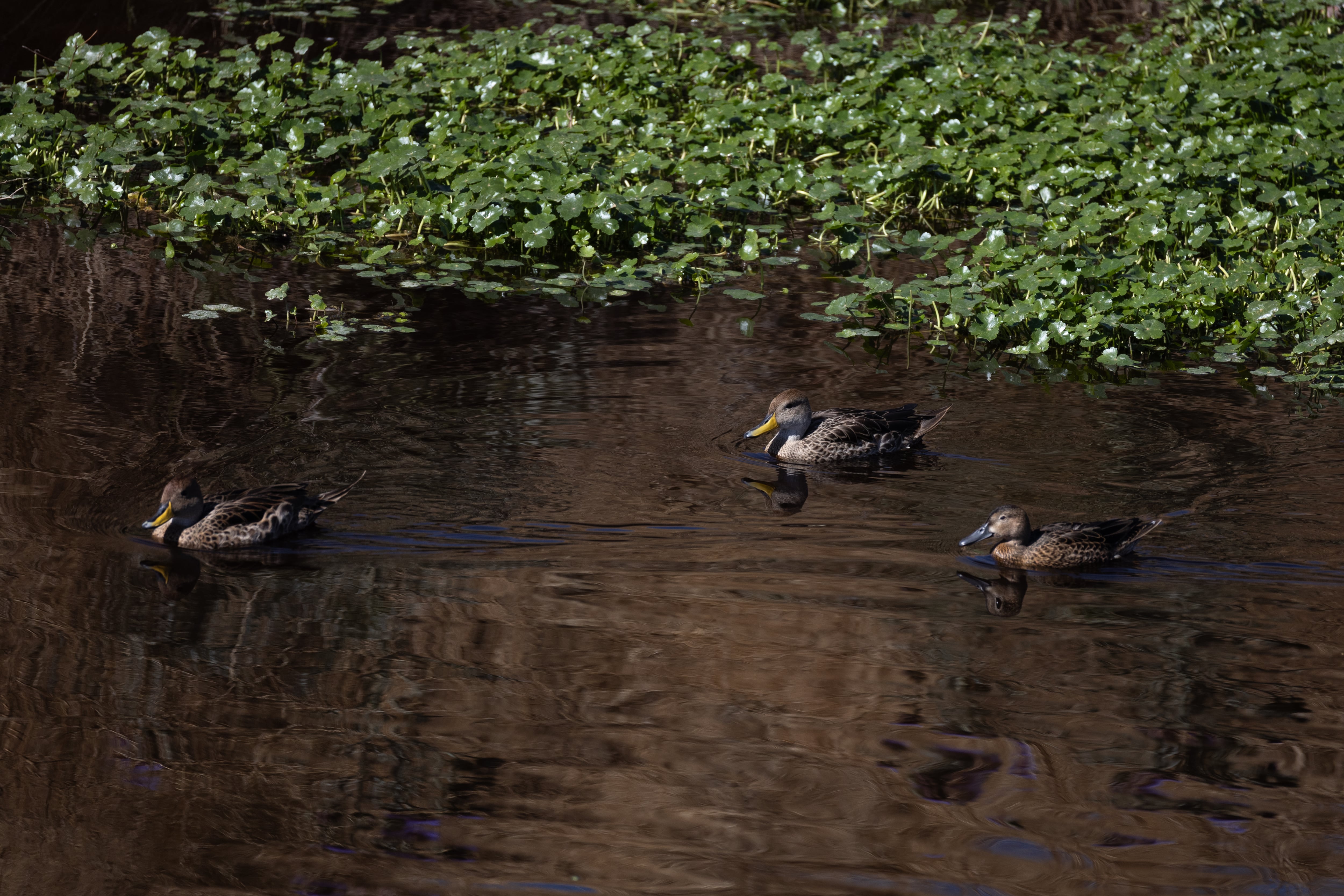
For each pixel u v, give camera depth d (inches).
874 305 587.2
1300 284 592.4
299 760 270.2
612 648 318.0
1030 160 716.0
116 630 319.6
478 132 745.0
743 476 429.4
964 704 296.4
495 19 1098.1
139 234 645.9
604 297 598.9
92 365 485.7
